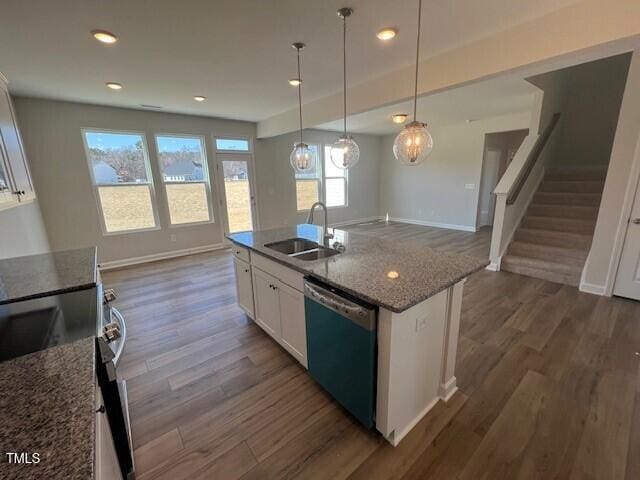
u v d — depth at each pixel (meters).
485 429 1.62
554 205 4.33
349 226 7.91
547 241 4.07
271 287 2.29
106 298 1.56
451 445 1.53
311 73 3.17
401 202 8.52
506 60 2.32
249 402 1.88
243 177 6.04
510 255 4.13
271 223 6.59
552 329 2.58
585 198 4.21
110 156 4.55
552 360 2.17
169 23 2.11
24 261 1.96
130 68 2.92
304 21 2.14
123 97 3.93
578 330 2.55
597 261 3.22
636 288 3.04
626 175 2.93
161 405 1.86
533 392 1.87
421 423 1.67
